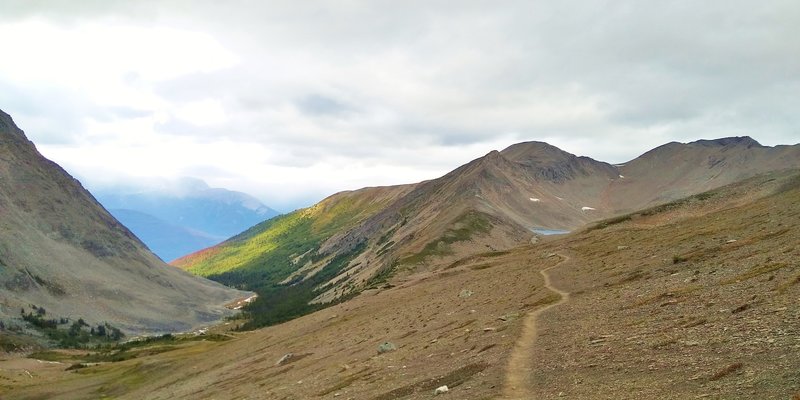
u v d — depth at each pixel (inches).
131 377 4576.8
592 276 2313.0
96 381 4810.5
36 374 5644.7
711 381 676.1
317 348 2728.8
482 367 1100.5
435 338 1774.1
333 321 3882.9
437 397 965.8
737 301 1076.5
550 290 2150.6
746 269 1409.9
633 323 1160.8
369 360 1747.0
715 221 3270.2
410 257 7682.1
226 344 5546.3
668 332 987.9
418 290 4111.7
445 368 1230.3
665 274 1787.6
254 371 2714.1
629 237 3863.2
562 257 3654.0
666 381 722.8
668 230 3545.8
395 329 2427.4
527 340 1274.6
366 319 3299.7
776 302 975.0
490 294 2630.4
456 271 4702.3
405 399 1037.2
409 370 1363.2
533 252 4938.5
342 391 1342.3
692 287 1366.9
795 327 789.2
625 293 1619.1
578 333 1218.0
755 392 592.7
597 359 938.7
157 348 7549.2
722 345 813.2
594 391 763.4
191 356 4965.6
